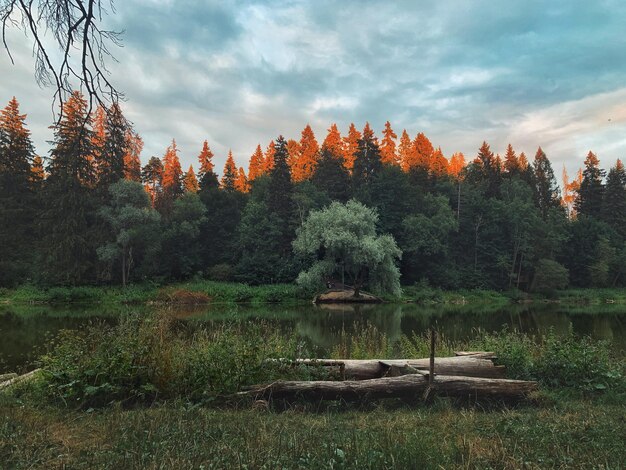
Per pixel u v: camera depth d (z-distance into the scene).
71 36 3.86
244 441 4.02
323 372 7.02
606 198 71.69
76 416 5.11
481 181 72.81
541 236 58.97
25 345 15.03
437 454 3.71
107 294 40.16
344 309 35.66
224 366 6.27
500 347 8.45
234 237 54.41
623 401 6.54
